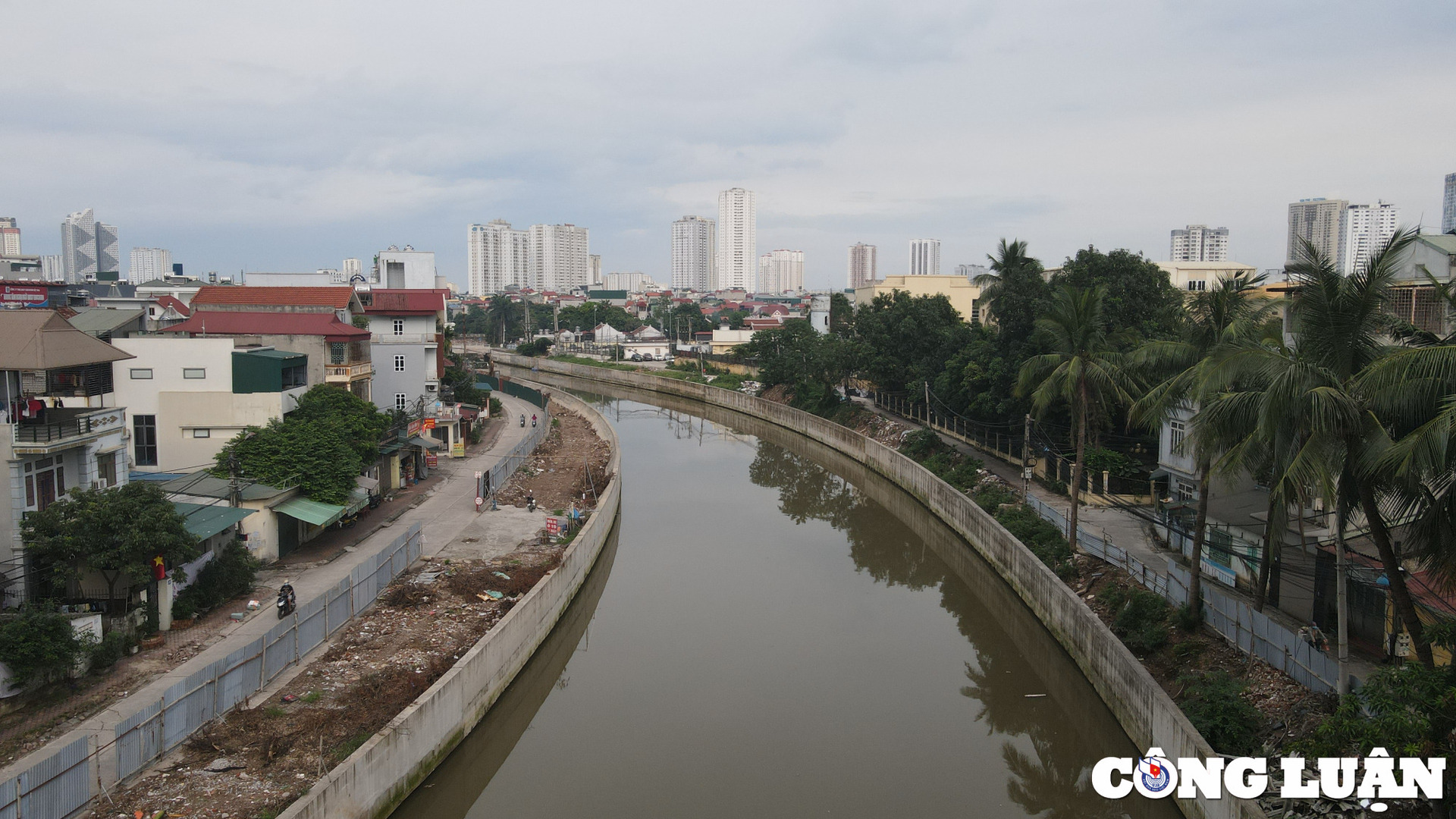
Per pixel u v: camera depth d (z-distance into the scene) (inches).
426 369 2449.6
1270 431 767.1
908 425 2790.4
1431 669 685.3
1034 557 1413.6
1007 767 1001.5
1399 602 743.1
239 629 1065.5
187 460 1454.2
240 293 2215.8
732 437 3425.2
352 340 1894.7
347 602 1135.0
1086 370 1380.4
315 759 799.7
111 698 874.1
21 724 811.4
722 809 896.9
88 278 5782.5
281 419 1469.0
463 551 1480.1
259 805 727.7
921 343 2918.3
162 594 1040.2
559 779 957.2
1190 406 1489.9
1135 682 982.4
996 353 2198.6
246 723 852.0
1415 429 695.1
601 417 3144.7
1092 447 1792.6
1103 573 1337.4
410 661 1024.2
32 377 1255.5
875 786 948.6
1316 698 847.7
